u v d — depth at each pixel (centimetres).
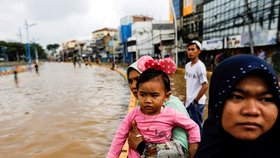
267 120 95
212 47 2773
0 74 3897
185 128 188
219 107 100
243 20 2345
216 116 104
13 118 891
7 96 1504
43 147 592
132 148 193
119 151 208
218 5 2756
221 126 105
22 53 11588
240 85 95
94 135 665
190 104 453
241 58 98
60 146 594
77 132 692
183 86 1451
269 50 2091
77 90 1650
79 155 543
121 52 6919
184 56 3669
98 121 802
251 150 104
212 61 2739
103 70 4306
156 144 183
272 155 102
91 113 921
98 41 9094
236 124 96
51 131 709
